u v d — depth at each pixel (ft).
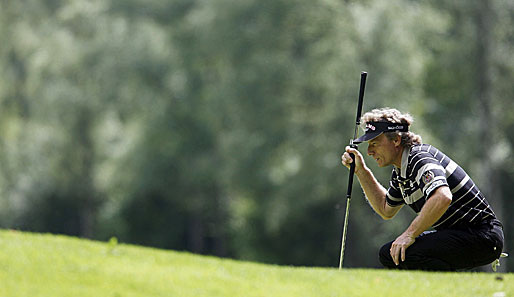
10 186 366.84
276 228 291.38
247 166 285.23
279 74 274.36
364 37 268.62
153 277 61.72
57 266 61.77
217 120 310.04
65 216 385.70
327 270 71.41
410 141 63.10
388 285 64.69
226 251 368.48
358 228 292.40
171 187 352.49
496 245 63.10
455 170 62.69
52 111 354.95
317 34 275.59
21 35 365.81
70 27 366.84
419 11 283.38
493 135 287.69
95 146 370.32
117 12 360.28
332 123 269.23
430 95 308.19
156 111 342.23
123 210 369.09
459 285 65.05
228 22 289.12
